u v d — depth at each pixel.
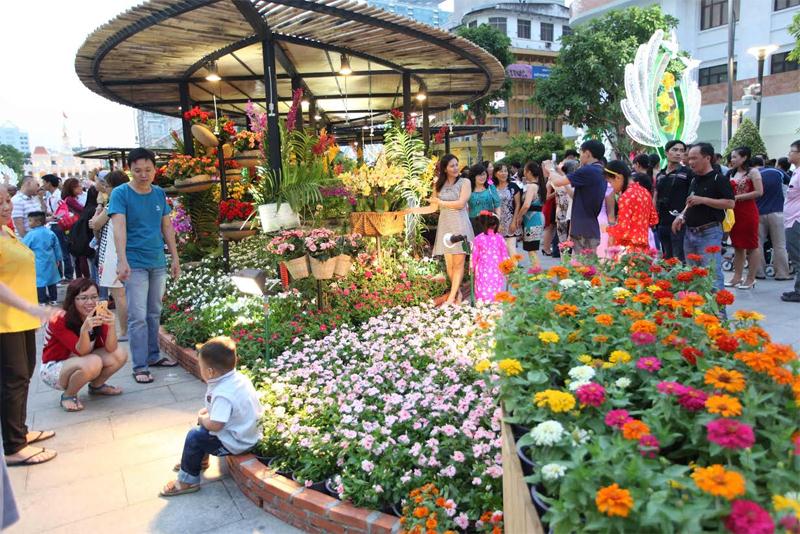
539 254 10.89
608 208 5.86
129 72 7.96
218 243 8.80
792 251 6.63
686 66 13.57
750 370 1.99
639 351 2.28
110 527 2.97
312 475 3.05
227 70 8.59
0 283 2.55
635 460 1.49
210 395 3.29
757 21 25.95
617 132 27.69
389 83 10.48
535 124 56.94
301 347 4.91
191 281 7.35
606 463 1.57
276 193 6.66
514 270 3.20
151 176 5.01
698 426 1.73
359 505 2.78
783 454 1.63
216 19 6.01
